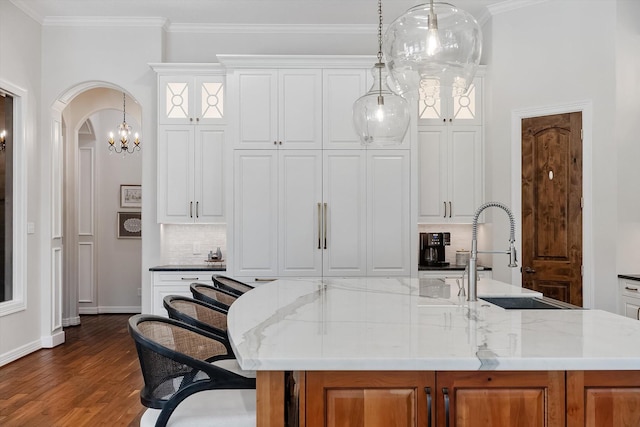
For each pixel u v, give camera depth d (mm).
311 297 2689
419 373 1548
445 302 2512
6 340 4914
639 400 1560
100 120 7969
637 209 4594
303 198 5195
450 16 2312
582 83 4762
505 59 5211
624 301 4465
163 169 5410
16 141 5191
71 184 6891
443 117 5484
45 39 5586
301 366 1473
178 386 1848
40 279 5566
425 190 5477
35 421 3434
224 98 5430
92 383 4281
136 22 5590
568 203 4836
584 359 1495
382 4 5227
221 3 5215
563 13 4883
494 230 5254
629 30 4605
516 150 5121
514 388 1558
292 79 5203
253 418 1775
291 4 5238
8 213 5160
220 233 5844
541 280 4969
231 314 2172
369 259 5199
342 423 1544
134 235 7973
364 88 5207
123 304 7969
